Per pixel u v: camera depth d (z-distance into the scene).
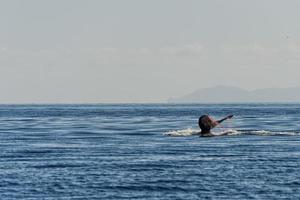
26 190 143.50
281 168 173.38
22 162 187.25
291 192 141.12
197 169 171.88
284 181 153.75
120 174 164.25
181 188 145.88
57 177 159.88
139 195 138.88
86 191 142.62
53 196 137.50
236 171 168.38
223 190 143.50
